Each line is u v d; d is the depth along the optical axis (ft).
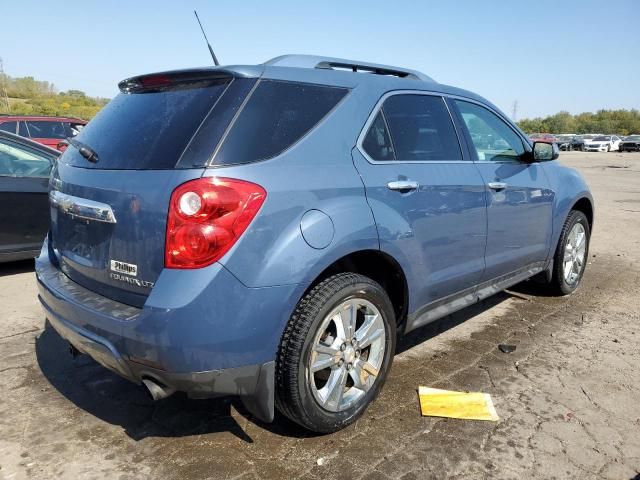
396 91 10.53
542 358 12.25
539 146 13.67
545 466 8.34
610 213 35.42
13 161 18.17
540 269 15.25
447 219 10.81
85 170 8.92
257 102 8.25
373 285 9.18
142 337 7.31
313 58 9.88
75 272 9.14
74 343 8.62
